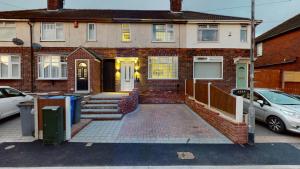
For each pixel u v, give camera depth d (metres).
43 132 7.19
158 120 10.77
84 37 17.58
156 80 17.84
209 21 17.70
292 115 8.60
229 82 17.98
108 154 6.43
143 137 8.03
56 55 17.52
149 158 6.16
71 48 17.58
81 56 15.67
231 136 7.73
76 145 7.19
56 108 7.20
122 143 7.38
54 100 7.68
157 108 14.41
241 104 7.59
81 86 15.76
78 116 9.83
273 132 9.08
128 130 8.95
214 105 9.90
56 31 17.59
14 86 17.44
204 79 18.00
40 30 17.45
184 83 17.81
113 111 11.55
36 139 7.75
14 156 6.29
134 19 17.47
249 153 6.59
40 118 7.77
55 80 17.50
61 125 7.41
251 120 7.38
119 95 14.43
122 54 17.75
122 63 17.94
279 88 17.47
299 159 6.16
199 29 17.98
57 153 6.51
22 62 17.45
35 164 5.77
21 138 7.89
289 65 21.25
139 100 16.56
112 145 7.18
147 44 17.81
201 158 6.19
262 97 10.17
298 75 18.16
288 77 18.27
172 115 12.02
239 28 18.00
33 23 17.44
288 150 6.87
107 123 10.13
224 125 8.34
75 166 5.65
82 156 6.29
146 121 10.55
